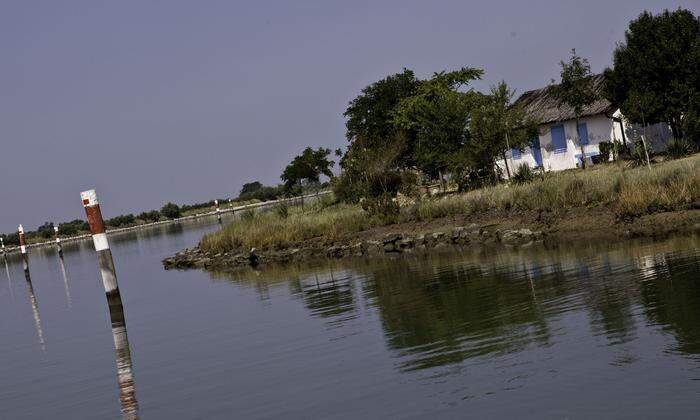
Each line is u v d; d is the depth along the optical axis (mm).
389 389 11062
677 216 23594
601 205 26734
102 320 22672
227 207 123312
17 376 15953
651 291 14523
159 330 19172
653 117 40688
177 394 12609
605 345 11430
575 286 16328
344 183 49469
